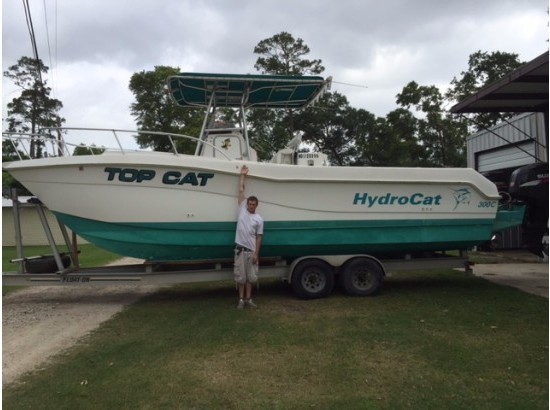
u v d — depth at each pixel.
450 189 6.98
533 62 7.88
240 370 4.04
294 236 6.68
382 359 4.28
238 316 5.85
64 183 6.31
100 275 6.69
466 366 4.07
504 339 4.80
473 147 15.90
